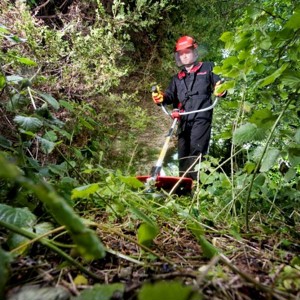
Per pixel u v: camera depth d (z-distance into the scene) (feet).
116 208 4.96
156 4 11.57
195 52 12.18
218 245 4.50
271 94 5.72
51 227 3.54
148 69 13.93
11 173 1.36
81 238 1.86
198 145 11.97
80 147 8.78
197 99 12.03
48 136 5.53
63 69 8.96
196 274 2.80
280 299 2.44
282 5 9.04
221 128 13.93
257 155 5.69
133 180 4.41
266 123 4.82
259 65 5.47
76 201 5.36
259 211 6.66
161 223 5.23
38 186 1.56
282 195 7.00
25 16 7.91
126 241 4.17
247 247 4.41
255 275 3.28
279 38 4.71
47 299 2.30
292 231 5.21
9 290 2.52
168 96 12.67
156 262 3.46
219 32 16.47
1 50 7.54
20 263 3.04
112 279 2.96
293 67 5.61
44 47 8.36
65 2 11.14
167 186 8.79
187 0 15.17
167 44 14.69
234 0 16.65
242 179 6.54
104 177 5.75
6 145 4.57
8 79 5.12
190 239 4.67
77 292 2.60
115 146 11.03
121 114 10.84
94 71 10.05
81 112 8.25
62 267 2.95
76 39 9.07
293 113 5.47
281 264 3.53
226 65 5.36
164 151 9.72
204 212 6.36
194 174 11.57
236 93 10.86
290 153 4.73
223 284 2.73
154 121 14.69
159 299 1.56
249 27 5.03
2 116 6.54
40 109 5.32
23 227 3.21
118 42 9.80
